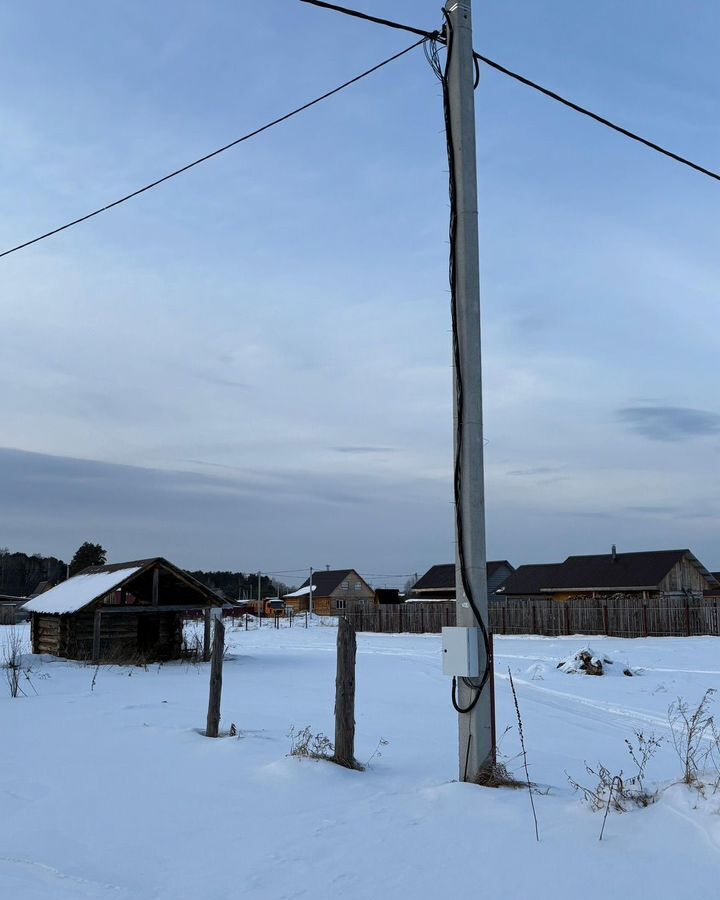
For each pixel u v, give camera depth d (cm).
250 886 459
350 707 769
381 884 450
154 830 574
